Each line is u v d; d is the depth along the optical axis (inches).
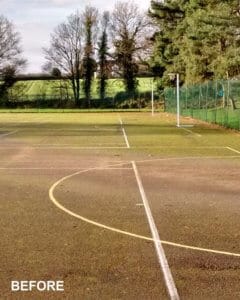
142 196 454.0
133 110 2977.4
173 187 500.4
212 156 764.0
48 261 269.3
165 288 231.6
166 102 2618.1
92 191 479.2
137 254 282.2
